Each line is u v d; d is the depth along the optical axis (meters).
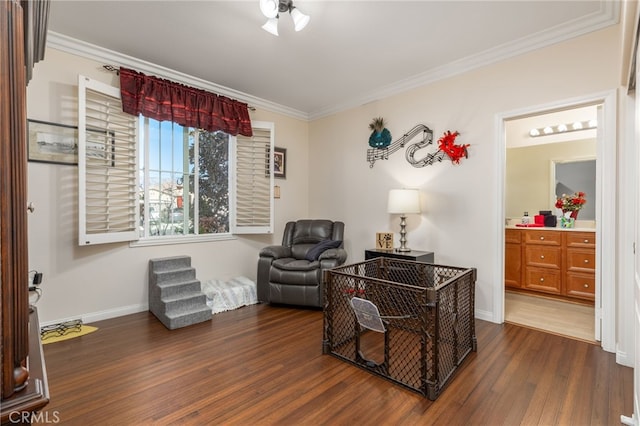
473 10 2.38
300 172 4.92
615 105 2.36
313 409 1.71
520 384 1.95
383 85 3.83
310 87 3.91
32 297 2.67
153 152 3.48
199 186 3.84
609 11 2.33
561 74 2.62
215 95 3.72
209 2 2.31
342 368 2.15
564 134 4.21
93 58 2.96
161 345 2.50
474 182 3.16
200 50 3.00
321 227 4.17
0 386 0.60
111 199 3.03
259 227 4.13
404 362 2.20
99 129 2.95
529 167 4.51
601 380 1.99
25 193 0.68
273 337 2.68
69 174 2.85
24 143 0.69
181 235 3.63
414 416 1.66
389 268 2.99
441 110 3.42
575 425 1.59
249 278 4.25
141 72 3.17
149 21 2.54
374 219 4.11
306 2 2.28
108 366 2.16
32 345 0.96
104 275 3.06
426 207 3.56
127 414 1.66
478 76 3.12
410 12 2.40
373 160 4.11
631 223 2.18
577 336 2.69
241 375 2.05
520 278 4.07
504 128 3.00
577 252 3.63
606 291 2.41
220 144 4.03
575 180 4.14
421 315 1.87
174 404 1.75
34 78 2.67
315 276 3.41
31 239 2.66
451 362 2.09
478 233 3.13
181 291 3.15
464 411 1.70
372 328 2.06
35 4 1.15
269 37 2.77
